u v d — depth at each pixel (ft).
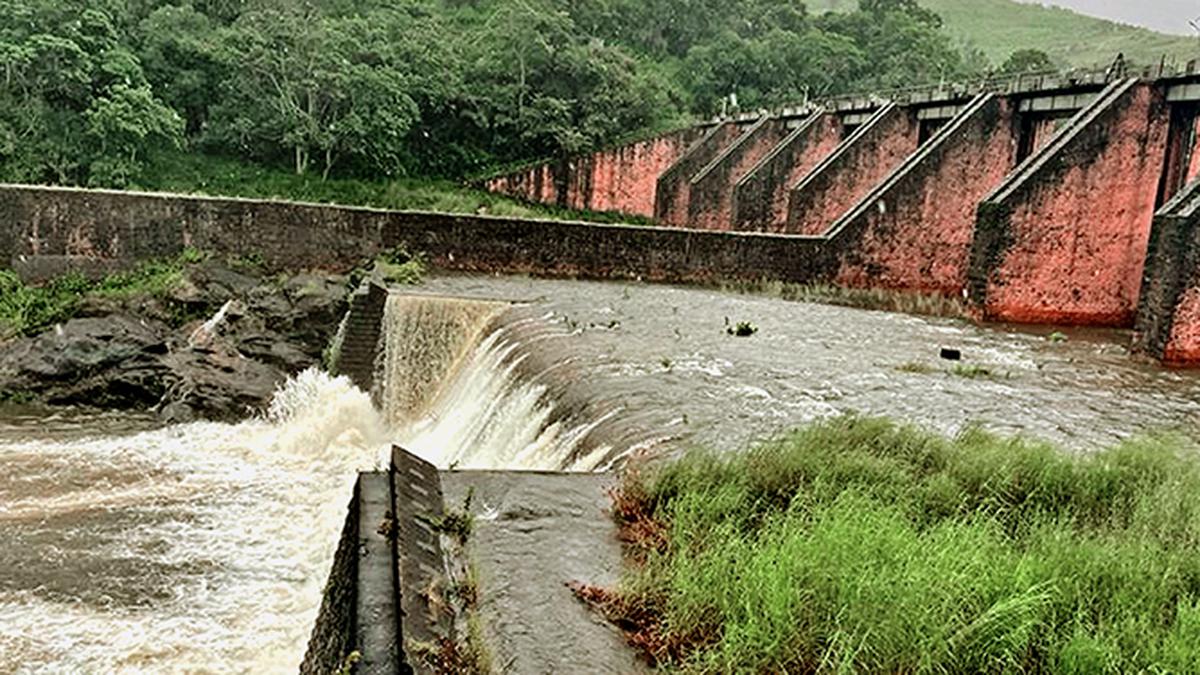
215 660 32.12
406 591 20.08
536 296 78.33
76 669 31.24
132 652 32.45
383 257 88.33
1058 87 94.63
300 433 63.16
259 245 85.61
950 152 98.07
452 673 17.71
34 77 125.18
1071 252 85.51
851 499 24.02
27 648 32.45
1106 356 68.64
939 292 101.35
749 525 24.84
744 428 39.55
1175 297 64.18
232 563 40.47
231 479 53.16
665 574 21.63
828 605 18.66
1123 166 84.84
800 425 40.55
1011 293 84.89
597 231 92.73
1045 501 27.04
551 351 55.01
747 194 129.59
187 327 75.56
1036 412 47.78
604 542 24.80
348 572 21.90
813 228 115.03
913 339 71.51
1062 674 17.29
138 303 76.48
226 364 70.08
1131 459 30.14
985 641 17.58
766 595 18.90
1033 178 82.64
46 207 79.92
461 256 90.43
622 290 86.79
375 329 71.46
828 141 132.36
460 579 21.94
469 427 54.80
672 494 27.07
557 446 41.98
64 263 81.10
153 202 82.38
